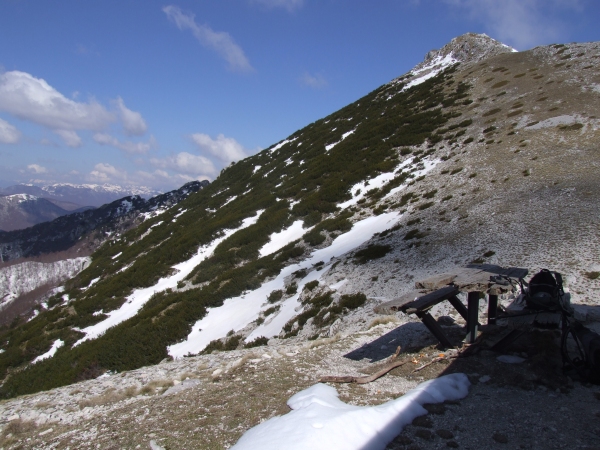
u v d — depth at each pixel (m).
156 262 37.09
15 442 6.52
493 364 7.19
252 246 31.72
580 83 36.28
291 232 32.47
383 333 10.49
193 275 31.36
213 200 51.47
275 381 7.30
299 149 55.06
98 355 21.97
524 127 31.56
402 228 23.77
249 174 56.16
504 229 18.19
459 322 10.34
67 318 32.25
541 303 7.36
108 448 5.29
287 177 45.69
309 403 5.74
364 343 9.80
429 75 60.53
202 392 7.08
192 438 5.27
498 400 5.97
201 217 47.34
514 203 20.81
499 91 41.81
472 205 22.83
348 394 6.44
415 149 37.38
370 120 50.94
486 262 15.21
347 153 42.91
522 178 23.77
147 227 54.19
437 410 5.62
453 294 8.21
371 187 34.25
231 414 5.91
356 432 4.84
